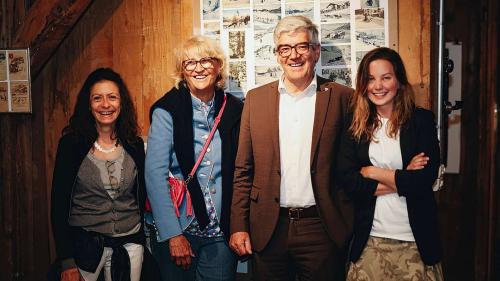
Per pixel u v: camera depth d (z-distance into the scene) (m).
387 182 1.93
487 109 3.39
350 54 2.49
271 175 2.07
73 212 2.09
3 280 2.76
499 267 3.39
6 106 2.70
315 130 2.03
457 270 3.83
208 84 2.10
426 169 1.90
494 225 3.39
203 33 2.62
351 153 2.03
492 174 3.37
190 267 2.20
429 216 1.94
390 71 1.96
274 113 2.08
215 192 2.14
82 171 2.07
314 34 2.05
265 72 2.57
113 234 2.10
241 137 2.14
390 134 1.99
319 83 2.12
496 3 3.32
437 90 2.49
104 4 2.73
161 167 2.09
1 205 2.74
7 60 2.67
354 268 2.00
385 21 2.46
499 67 3.33
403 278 1.92
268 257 2.09
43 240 2.86
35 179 2.81
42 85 2.82
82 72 2.77
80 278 2.05
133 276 2.09
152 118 2.16
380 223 1.96
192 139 2.13
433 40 2.46
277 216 2.05
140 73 2.72
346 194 2.07
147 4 2.69
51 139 2.83
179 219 2.13
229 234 2.14
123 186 2.12
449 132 3.74
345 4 2.48
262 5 2.55
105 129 2.15
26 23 2.64
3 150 2.73
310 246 2.05
